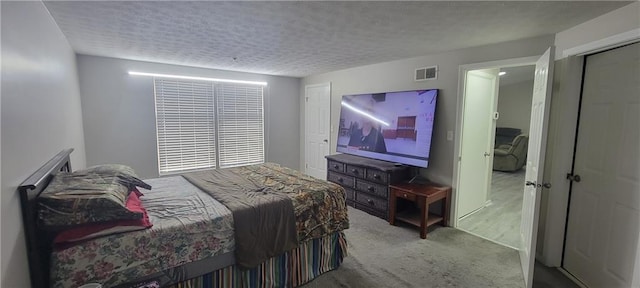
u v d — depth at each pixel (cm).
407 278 236
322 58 375
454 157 333
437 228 336
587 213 221
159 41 289
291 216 217
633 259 182
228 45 306
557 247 247
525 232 239
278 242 208
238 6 195
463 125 329
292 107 571
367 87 430
